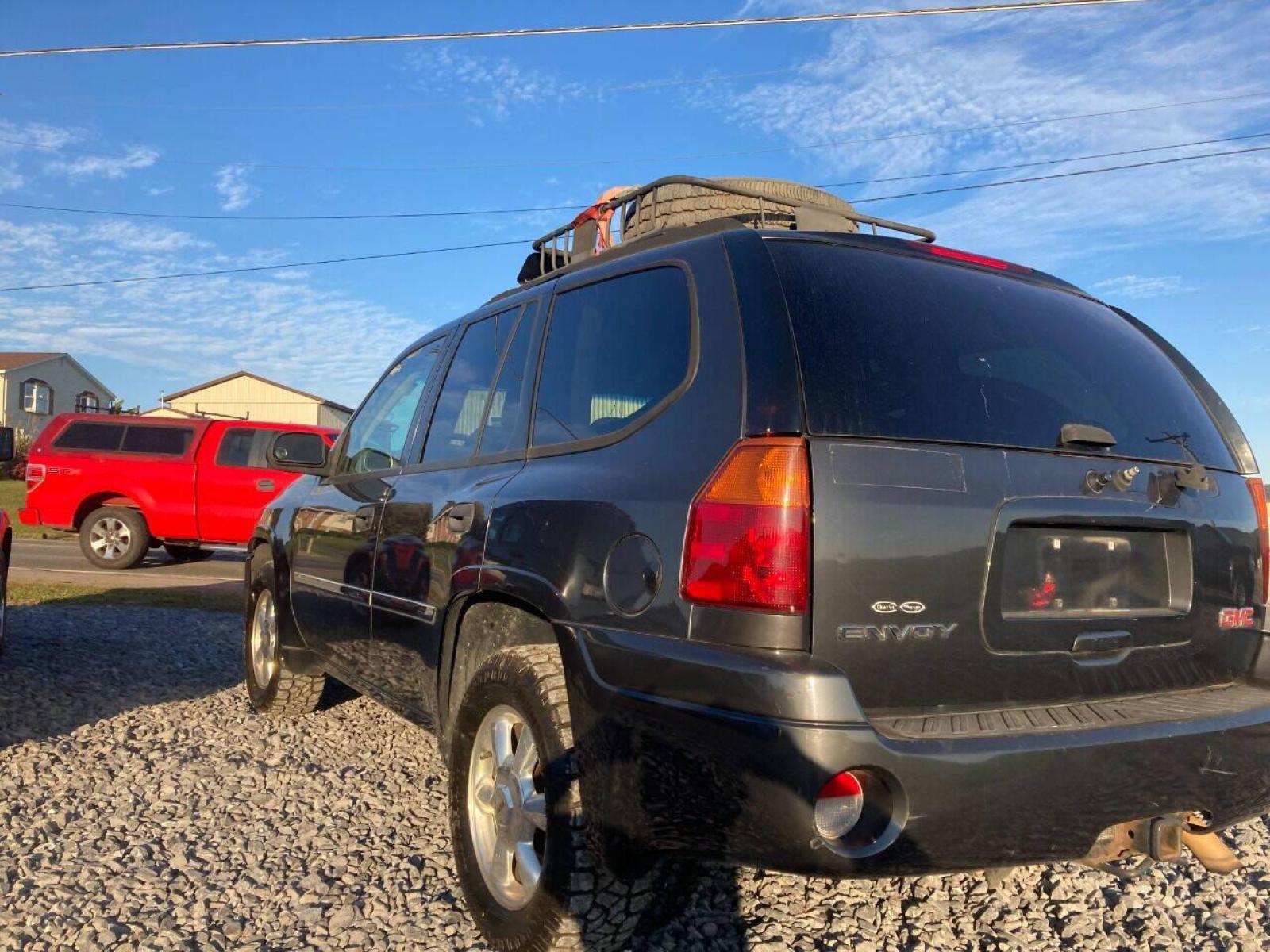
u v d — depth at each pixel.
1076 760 2.38
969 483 2.51
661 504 2.55
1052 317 3.09
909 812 2.22
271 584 5.38
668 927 3.11
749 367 2.51
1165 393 3.16
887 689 2.36
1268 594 3.14
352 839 3.81
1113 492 2.73
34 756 4.73
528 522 2.99
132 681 6.44
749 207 4.32
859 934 3.11
